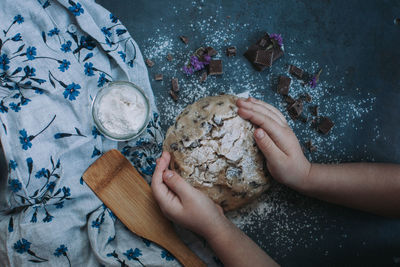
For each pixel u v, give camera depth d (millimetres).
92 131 598
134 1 649
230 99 585
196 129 562
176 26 652
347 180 587
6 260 572
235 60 654
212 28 656
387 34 666
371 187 584
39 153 575
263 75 655
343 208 645
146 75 631
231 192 569
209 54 638
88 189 597
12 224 576
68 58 595
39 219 580
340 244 642
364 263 641
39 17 581
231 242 553
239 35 658
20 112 574
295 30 661
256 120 565
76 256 591
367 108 661
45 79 584
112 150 580
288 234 638
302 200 641
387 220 646
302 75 657
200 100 591
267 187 598
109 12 612
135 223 583
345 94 661
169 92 646
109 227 598
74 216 594
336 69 661
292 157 573
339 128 657
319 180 588
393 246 643
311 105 656
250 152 566
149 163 627
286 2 661
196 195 542
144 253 595
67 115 592
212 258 612
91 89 607
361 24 666
